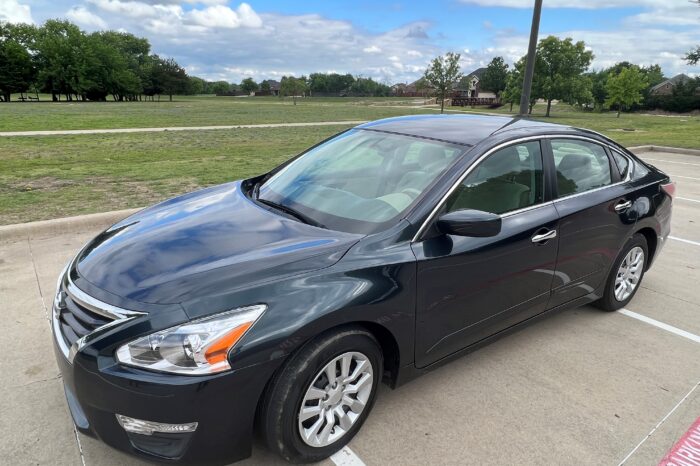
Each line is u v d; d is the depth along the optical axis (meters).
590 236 3.69
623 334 3.99
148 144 15.55
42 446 2.58
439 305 2.79
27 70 83.38
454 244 2.81
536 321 3.57
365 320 2.44
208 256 2.46
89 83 87.81
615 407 3.07
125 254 2.55
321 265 2.42
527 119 3.87
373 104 82.00
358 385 2.55
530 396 3.14
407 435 2.75
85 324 2.23
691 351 3.77
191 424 2.09
